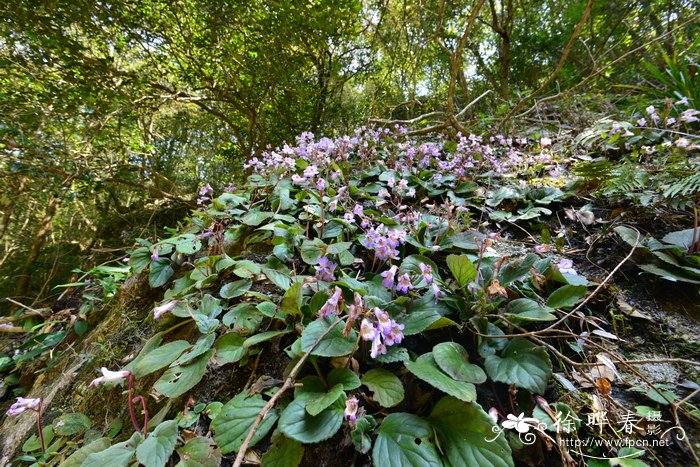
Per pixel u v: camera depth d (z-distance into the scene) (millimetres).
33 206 7105
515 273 1564
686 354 1251
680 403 1046
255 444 1174
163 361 1422
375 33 6328
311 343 1199
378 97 7137
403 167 3230
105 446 1327
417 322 1326
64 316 3070
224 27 5941
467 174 3188
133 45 6000
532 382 1088
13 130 4453
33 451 1616
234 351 1445
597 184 2332
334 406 1081
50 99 4898
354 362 1264
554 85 7234
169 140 10453
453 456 967
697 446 982
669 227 1834
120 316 2352
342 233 2203
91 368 2051
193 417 1322
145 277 2510
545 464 1011
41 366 2625
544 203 2367
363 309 1240
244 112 7379
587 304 1527
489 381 1237
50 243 8125
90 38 5434
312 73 7516
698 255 1521
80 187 5906
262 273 1944
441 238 2035
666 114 2869
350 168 3379
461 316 1430
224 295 1797
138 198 9109
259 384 1279
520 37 8227
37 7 4609
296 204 2758
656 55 6000
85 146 5793
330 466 1087
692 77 3861
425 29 5895
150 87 6621
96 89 5328
